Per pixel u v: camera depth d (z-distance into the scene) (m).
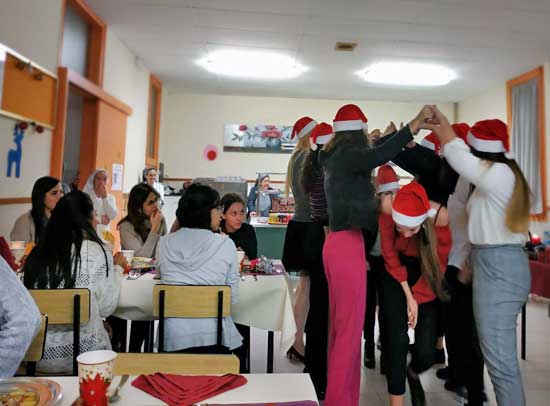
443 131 1.78
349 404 1.74
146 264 2.19
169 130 7.30
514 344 1.72
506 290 1.70
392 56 5.17
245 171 7.39
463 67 5.49
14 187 2.99
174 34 4.70
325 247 1.81
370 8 3.93
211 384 0.91
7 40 2.83
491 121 1.76
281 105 7.44
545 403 2.18
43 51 3.31
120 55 4.97
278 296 1.99
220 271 1.76
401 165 2.08
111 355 0.82
